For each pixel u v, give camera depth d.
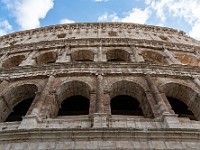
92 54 34.66
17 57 36.06
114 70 26.41
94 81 24.78
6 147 15.88
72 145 15.76
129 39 38.06
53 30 48.78
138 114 26.03
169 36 46.72
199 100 23.47
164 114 18.88
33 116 18.69
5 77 26.42
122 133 16.34
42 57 35.34
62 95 24.69
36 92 23.17
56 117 21.84
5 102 24.05
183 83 25.17
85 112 26.44
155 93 22.27
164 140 16.16
